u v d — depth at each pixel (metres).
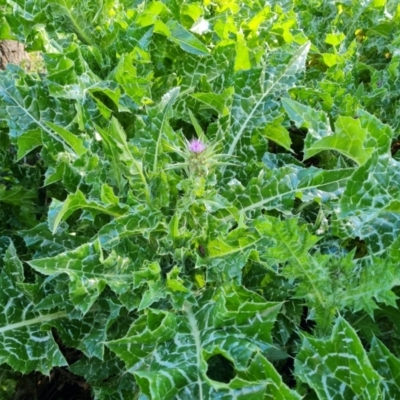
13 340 0.61
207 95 0.76
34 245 0.67
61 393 0.80
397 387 0.50
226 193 0.67
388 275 0.52
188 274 0.63
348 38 1.04
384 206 0.53
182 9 0.89
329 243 0.65
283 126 0.75
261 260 0.62
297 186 0.65
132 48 0.80
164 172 0.65
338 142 0.58
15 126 0.72
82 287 0.56
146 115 0.76
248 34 0.95
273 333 0.60
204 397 0.47
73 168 0.66
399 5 1.00
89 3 0.87
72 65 0.70
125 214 0.61
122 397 0.60
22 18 0.82
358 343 0.46
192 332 0.54
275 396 0.45
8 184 0.81
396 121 0.83
